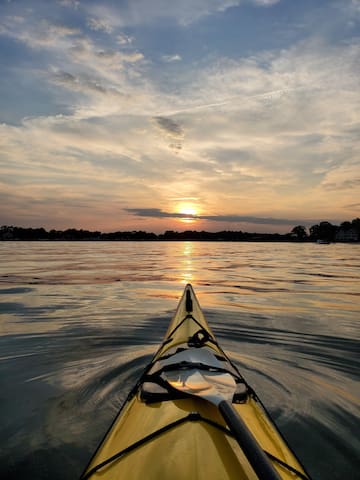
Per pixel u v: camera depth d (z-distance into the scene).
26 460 2.54
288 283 12.79
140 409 2.29
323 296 9.75
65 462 2.52
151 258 30.05
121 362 4.42
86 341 5.33
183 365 2.67
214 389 2.14
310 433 2.90
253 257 33.75
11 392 3.60
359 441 2.80
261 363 4.48
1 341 5.34
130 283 12.41
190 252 45.00
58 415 3.15
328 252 49.09
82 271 16.69
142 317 6.96
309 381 3.92
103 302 8.62
